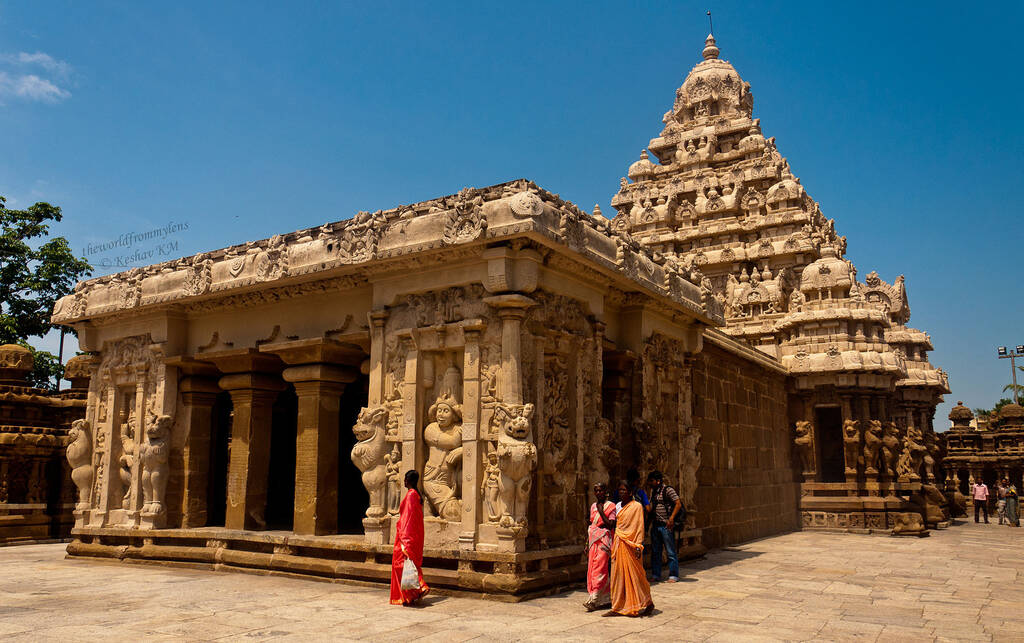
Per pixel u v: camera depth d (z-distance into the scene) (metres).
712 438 18.27
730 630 8.65
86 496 15.84
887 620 9.46
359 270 12.09
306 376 13.05
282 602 9.80
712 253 29.98
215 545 13.38
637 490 12.47
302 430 13.10
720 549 17.83
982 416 67.06
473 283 10.98
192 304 14.78
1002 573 14.05
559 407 11.67
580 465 11.90
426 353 11.41
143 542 14.34
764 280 28.67
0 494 19.86
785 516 23.50
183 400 15.03
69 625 8.36
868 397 24.30
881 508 23.33
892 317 34.50
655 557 12.73
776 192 29.25
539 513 10.95
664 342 15.25
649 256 14.37
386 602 9.80
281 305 13.84
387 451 11.49
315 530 12.53
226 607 9.46
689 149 32.47
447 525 10.69
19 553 16.75
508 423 10.22
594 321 12.58
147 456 14.45
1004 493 29.06
